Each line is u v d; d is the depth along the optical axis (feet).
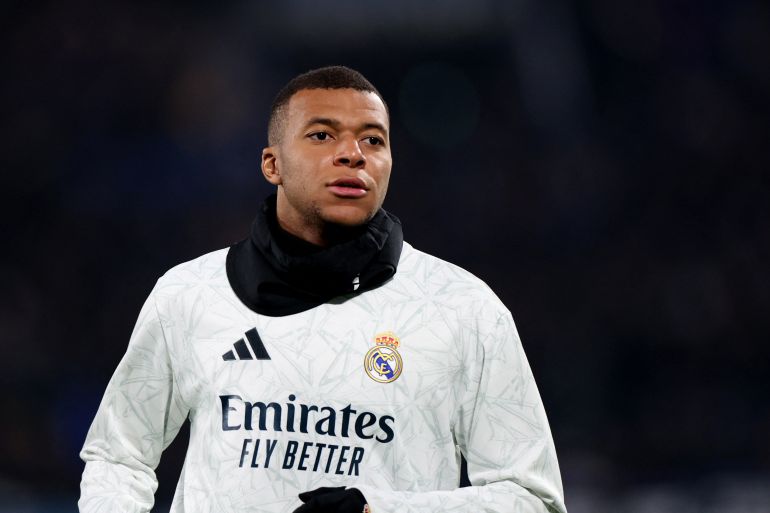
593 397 155.12
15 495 120.37
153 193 153.38
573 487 130.72
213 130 158.61
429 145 179.32
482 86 180.75
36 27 154.30
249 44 165.68
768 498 120.26
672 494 126.31
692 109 169.68
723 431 148.36
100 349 143.02
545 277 164.76
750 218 163.84
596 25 173.68
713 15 171.53
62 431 133.69
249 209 155.63
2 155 149.48
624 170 169.48
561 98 177.06
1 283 142.82
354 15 170.91
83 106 154.30
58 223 148.56
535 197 170.30
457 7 173.27
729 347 156.97
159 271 149.48
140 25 158.20
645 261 162.40
